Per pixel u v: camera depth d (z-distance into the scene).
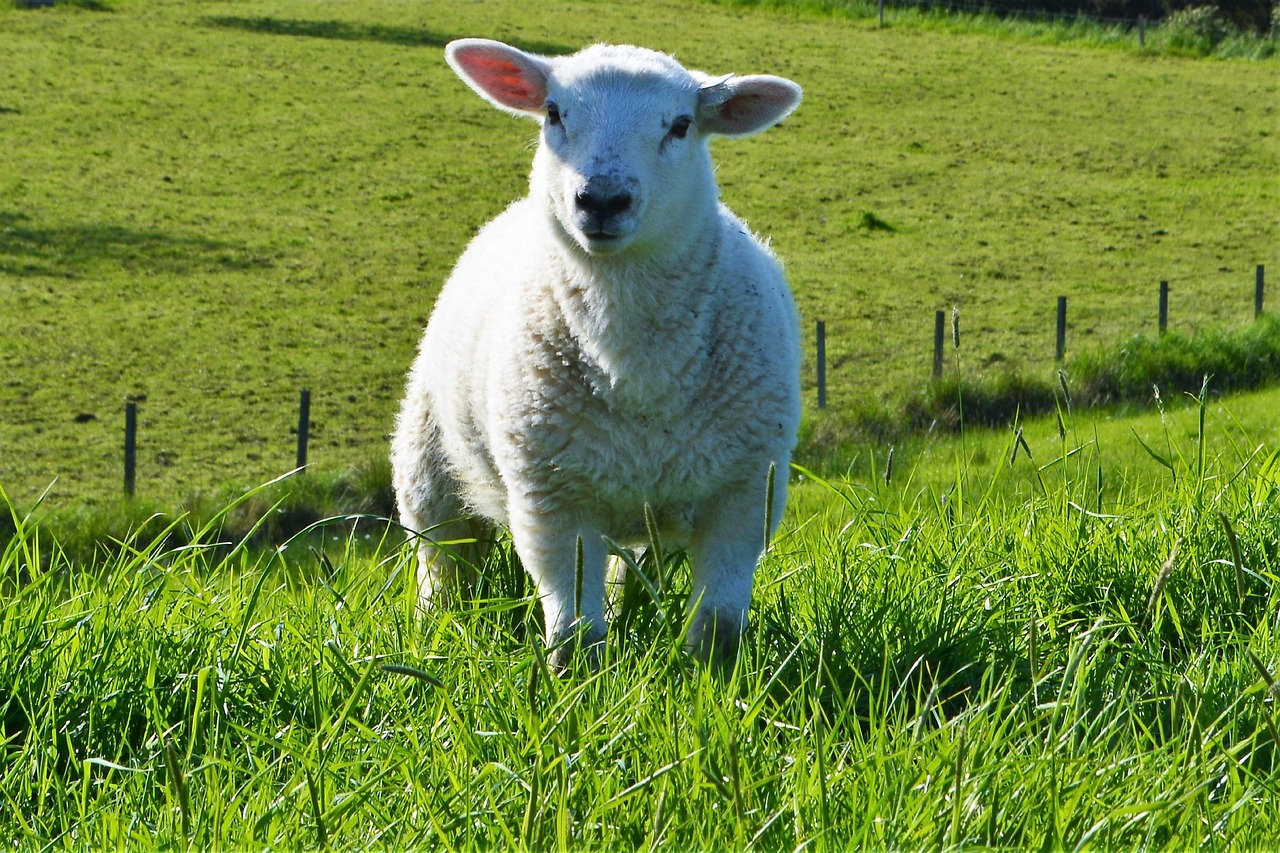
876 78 56.03
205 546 5.18
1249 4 74.81
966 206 41.00
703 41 60.16
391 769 3.84
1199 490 5.82
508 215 6.86
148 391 27.28
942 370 25.81
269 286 34.34
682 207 5.46
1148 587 5.23
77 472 22.91
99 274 34.84
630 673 4.41
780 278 6.34
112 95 50.81
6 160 43.50
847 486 6.61
